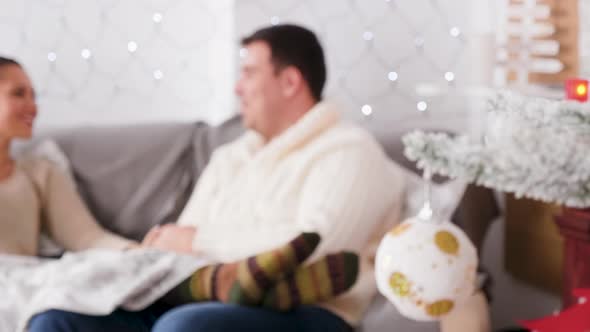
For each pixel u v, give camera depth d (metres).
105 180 1.84
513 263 1.89
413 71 2.21
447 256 0.73
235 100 2.23
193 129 1.92
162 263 1.34
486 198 1.80
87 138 1.88
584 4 1.74
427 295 0.74
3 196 1.68
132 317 1.31
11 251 1.66
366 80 2.24
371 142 1.58
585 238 1.10
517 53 1.91
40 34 2.14
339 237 1.47
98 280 1.29
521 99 0.76
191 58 2.25
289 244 1.25
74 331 1.23
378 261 0.77
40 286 1.33
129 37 2.20
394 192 1.59
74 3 2.15
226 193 1.66
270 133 1.66
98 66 2.19
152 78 2.24
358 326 1.41
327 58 2.23
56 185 1.79
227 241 1.55
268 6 2.22
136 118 2.23
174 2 2.23
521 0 1.91
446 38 2.18
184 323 1.19
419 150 0.73
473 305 1.34
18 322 1.30
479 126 2.00
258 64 1.63
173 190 1.86
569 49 1.78
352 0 2.21
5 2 2.11
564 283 1.16
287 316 1.30
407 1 2.20
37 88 2.14
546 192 0.69
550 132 0.72
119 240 1.75
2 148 1.70
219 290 1.28
